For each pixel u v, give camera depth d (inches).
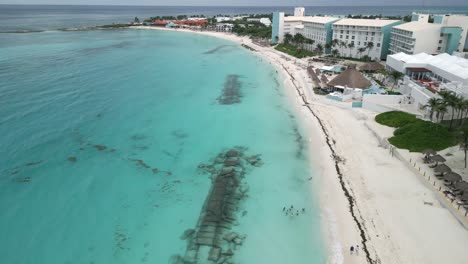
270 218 1589.6
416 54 3752.5
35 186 1840.6
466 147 1822.1
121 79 4106.8
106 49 6417.3
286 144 2345.0
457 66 2812.5
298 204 1685.5
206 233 1497.3
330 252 1380.4
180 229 1528.1
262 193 1779.0
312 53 5521.7
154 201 1726.1
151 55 5871.1
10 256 1380.4
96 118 2807.6
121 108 3058.6
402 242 1396.4
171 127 2642.7
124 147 2303.2
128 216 1615.4
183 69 4741.6
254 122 2746.1
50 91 3513.8
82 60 5255.9
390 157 2081.7
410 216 1544.0
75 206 1683.1
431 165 1889.8
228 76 4318.4
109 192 1800.0
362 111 2842.0
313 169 2004.2
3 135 2434.8
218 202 1706.4
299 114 2913.4
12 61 4987.7
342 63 4685.0
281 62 5103.3
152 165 2070.6
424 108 2532.0
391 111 2687.0
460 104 2096.5
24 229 1526.8
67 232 1510.8
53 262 1355.8
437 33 3976.4
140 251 1407.5
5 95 3319.4
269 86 3833.7
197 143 2368.4
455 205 1562.5
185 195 1774.1
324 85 3572.8
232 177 1927.9
